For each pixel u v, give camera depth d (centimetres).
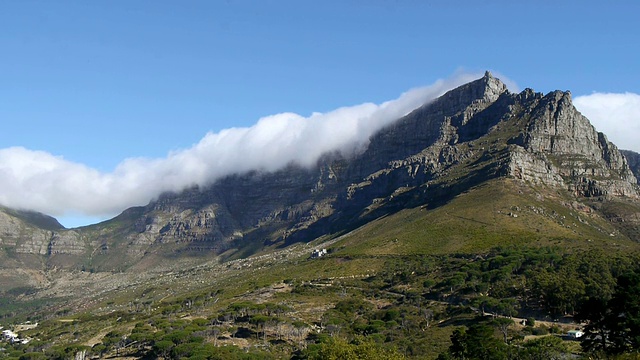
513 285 19400
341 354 10281
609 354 9225
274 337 17850
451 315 17950
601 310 9600
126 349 18812
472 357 11756
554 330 15325
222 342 17362
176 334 17562
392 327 17600
